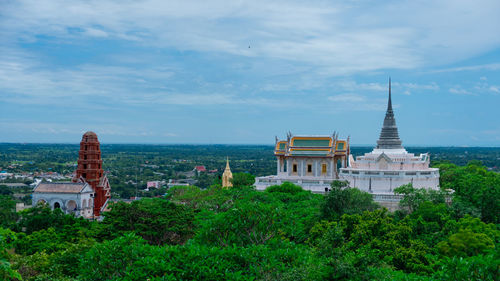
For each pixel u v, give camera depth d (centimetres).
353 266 4428
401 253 5972
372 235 6588
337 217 7575
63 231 8806
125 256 4806
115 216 8106
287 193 10294
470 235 5866
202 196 11600
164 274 4472
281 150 13488
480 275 4097
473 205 8756
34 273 5803
